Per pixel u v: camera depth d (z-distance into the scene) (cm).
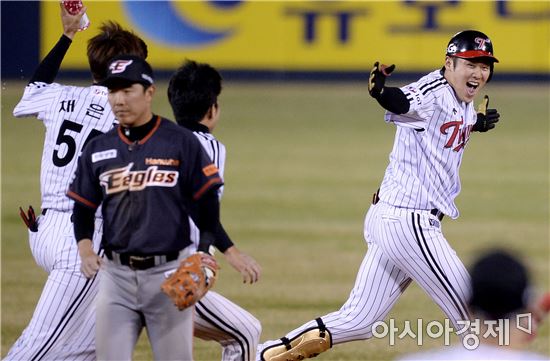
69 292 2156
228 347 2222
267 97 9500
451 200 2331
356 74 10306
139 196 1819
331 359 2677
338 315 2388
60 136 2242
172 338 1880
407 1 10069
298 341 2381
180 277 1792
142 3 9825
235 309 2202
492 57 2219
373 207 2344
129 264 1845
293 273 3847
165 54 9950
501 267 1212
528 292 1210
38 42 9281
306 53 10306
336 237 4588
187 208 1866
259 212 5162
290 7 10244
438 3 10000
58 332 2159
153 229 1822
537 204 5428
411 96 2170
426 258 2233
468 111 2297
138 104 1809
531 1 9931
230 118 8419
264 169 6419
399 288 2372
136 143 1834
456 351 1285
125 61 1820
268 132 7825
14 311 3222
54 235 2202
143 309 1872
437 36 10019
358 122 8325
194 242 2083
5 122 8262
